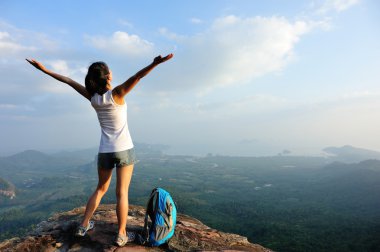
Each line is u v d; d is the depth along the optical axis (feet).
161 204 14.74
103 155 13.67
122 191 14.03
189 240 16.07
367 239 239.91
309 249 217.15
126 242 14.40
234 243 17.29
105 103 13.28
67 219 18.72
